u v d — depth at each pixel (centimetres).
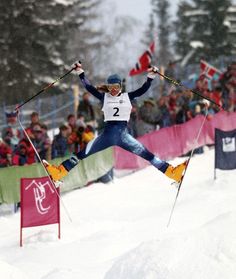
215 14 11931
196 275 1385
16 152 3816
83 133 4044
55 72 8725
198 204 3253
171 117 5078
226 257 1448
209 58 11912
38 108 7319
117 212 3338
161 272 1404
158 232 2759
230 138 3856
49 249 2617
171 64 6234
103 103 2359
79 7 11175
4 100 8225
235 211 2067
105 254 2456
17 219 3325
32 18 8394
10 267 1619
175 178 2488
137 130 4678
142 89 2383
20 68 8288
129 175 4303
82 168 3841
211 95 5212
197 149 4897
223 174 4012
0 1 8156
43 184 2808
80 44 11575
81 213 3353
